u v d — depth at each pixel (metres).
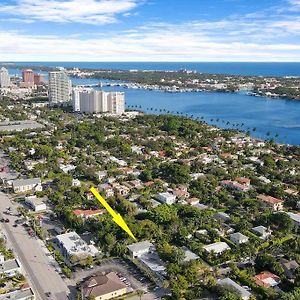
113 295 182.75
